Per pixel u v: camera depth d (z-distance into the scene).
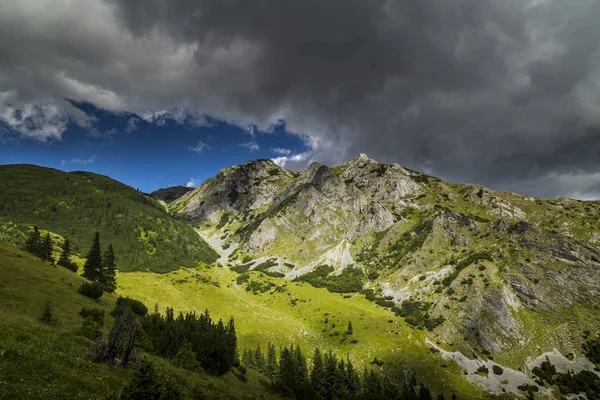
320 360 99.50
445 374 125.62
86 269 103.56
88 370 22.25
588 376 124.81
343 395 93.06
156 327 51.78
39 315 45.56
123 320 29.11
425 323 159.12
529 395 117.38
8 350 19.30
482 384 123.19
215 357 50.81
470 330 152.50
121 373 24.61
